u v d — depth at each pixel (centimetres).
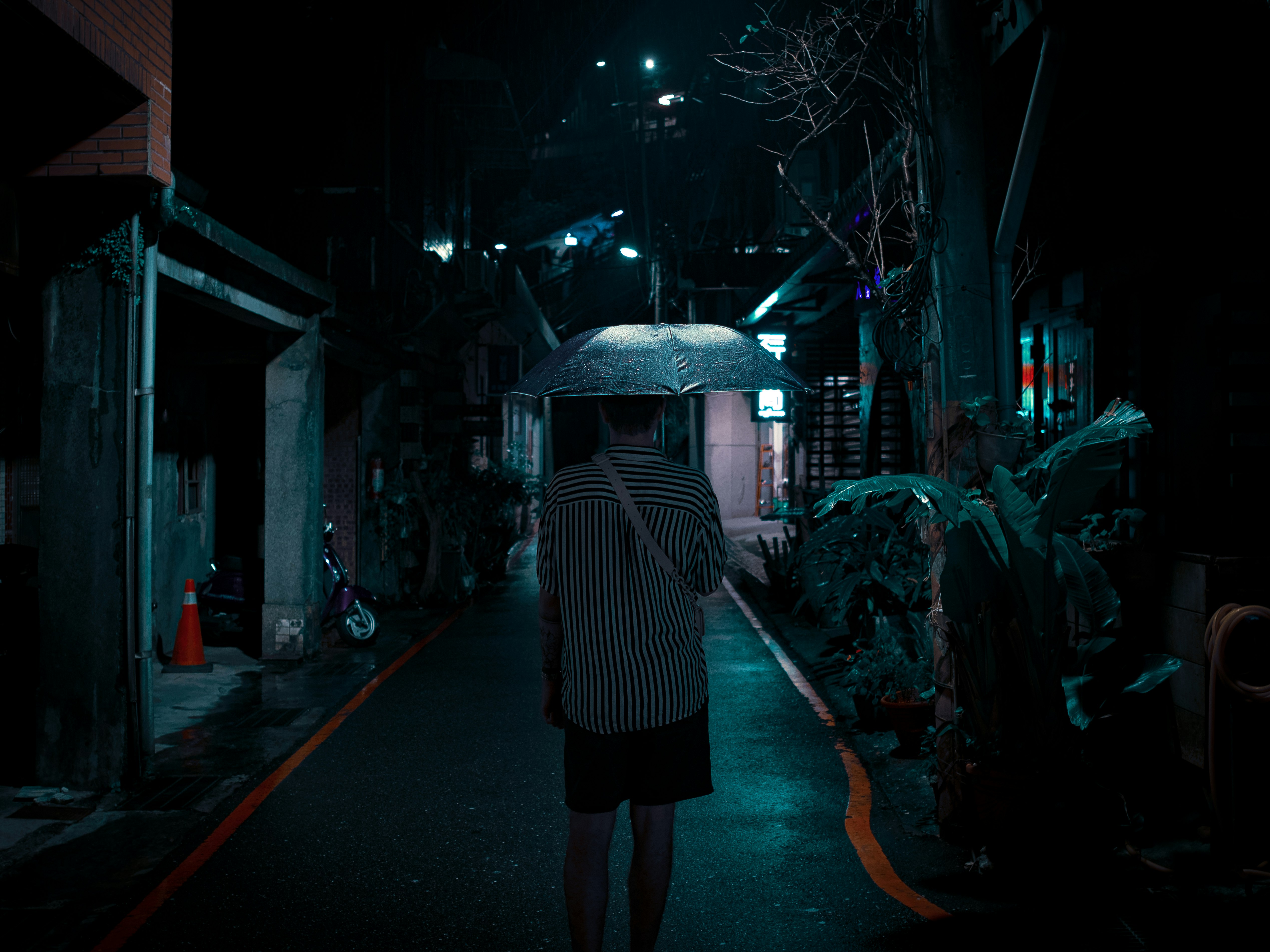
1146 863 418
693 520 305
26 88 531
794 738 677
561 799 549
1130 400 693
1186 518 627
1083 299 750
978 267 503
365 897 419
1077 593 428
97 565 575
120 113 559
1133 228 673
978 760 418
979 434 483
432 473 1423
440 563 1352
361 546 1347
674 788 306
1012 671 418
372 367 1248
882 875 434
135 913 404
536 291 3061
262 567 1104
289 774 598
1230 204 567
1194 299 613
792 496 1838
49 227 577
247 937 382
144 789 570
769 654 988
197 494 1112
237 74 1127
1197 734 462
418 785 576
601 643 301
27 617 609
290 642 955
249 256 758
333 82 1212
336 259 1204
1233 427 566
